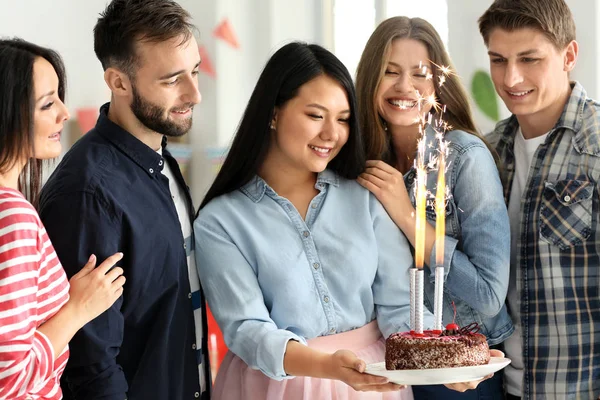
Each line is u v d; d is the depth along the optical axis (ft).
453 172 6.93
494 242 6.75
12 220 4.88
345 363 5.51
